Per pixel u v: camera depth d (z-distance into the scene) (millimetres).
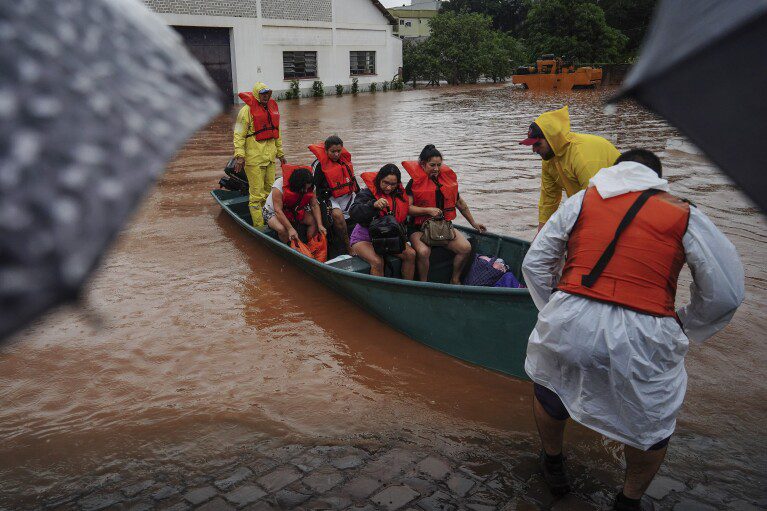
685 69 1132
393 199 5348
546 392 2912
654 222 2605
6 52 708
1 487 3170
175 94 855
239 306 5398
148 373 4289
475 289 4070
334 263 5426
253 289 5777
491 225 7516
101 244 644
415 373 4293
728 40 1065
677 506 2955
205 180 10680
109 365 4387
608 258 2641
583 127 16516
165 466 3330
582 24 37406
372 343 4727
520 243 5383
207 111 880
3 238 602
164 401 3943
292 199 6090
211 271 6246
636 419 2615
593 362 2619
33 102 694
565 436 3539
